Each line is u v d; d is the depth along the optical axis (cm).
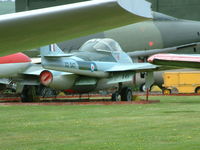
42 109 3928
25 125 2698
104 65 5072
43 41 1276
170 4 10225
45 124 2744
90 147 1883
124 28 8112
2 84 5728
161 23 8325
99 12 1069
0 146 1967
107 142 2012
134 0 1020
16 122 2873
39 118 3114
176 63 4553
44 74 4772
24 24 1152
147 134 2244
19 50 1343
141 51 8162
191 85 7600
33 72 5122
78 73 4797
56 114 3403
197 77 7581
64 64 4622
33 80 5231
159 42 8206
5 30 1173
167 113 3362
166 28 8294
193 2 10138
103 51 5128
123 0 1012
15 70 5034
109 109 3838
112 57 5219
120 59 5322
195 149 1791
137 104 4506
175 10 10200
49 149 1869
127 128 2494
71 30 1187
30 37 1235
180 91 7625
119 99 5291
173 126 2547
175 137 2122
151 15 1045
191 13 10144
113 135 2236
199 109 3712
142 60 8281
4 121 2938
